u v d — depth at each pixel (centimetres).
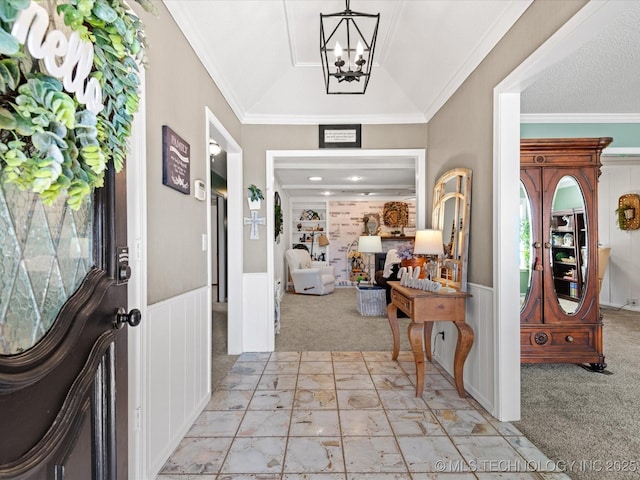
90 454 91
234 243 344
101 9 73
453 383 268
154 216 162
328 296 691
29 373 68
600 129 357
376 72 324
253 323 350
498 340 211
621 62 250
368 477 162
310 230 862
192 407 209
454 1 210
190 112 207
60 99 64
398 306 293
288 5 235
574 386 263
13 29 55
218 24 214
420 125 351
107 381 99
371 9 241
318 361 320
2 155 61
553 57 167
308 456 178
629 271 517
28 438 69
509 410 211
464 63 249
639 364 307
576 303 296
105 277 99
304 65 315
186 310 200
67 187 70
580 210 300
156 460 163
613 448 184
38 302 76
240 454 180
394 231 850
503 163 209
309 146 353
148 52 156
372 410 226
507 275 209
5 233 68
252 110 345
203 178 230
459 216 266
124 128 91
